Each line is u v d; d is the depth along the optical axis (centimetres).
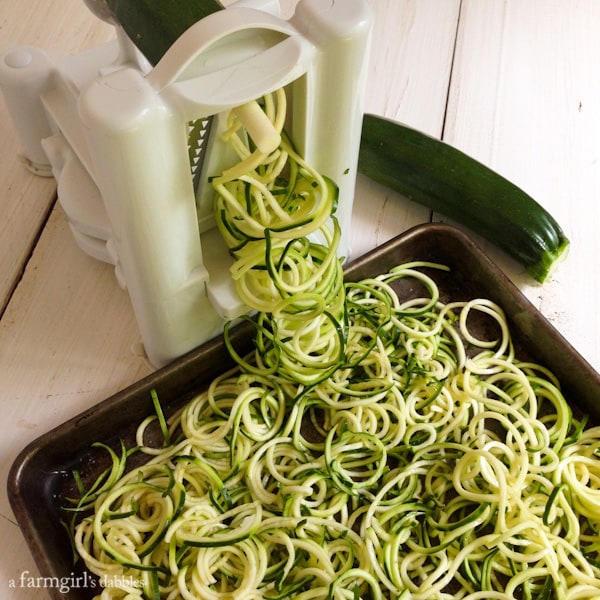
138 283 55
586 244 70
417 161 68
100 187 50
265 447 58
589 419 61
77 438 57
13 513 56
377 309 64
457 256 66
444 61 80
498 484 57
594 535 58
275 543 56
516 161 74
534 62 81
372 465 59
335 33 49
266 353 60
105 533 55
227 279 58
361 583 55
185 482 58
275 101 54
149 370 64
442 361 63
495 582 56
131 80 47
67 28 80
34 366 63
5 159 73
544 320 61
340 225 62
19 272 67
